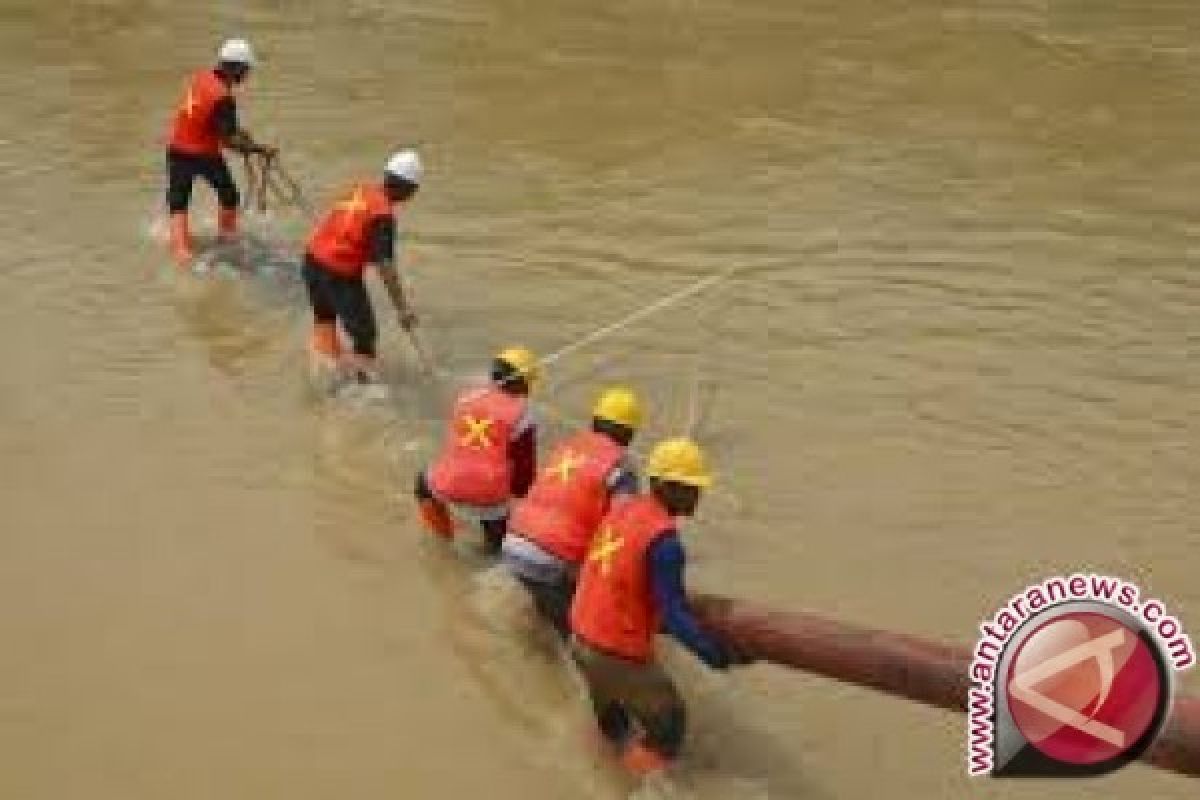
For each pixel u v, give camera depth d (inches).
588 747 634.2
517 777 614.2
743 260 1093.1
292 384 912.9
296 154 1274.6
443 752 625.6
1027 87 1496.1
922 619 709.3
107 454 823.7
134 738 621.6
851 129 1371.8
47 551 737.6
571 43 1606.8
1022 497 812.6
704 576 737.6
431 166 1256.8
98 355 933.8
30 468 805.9
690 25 1675.7
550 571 645.9
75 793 590.2
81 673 657.6
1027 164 1299.2
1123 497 815.7
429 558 751.7
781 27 1670.8
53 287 1019.9
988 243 1133.7
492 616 710.5
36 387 888.9
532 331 985.5
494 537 735.1
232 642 683.4
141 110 1380.4
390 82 1472.7
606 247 1107.9
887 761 628.1
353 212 885.8
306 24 1662.2
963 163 1295.5
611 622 588.4
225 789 597.0
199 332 971.3
